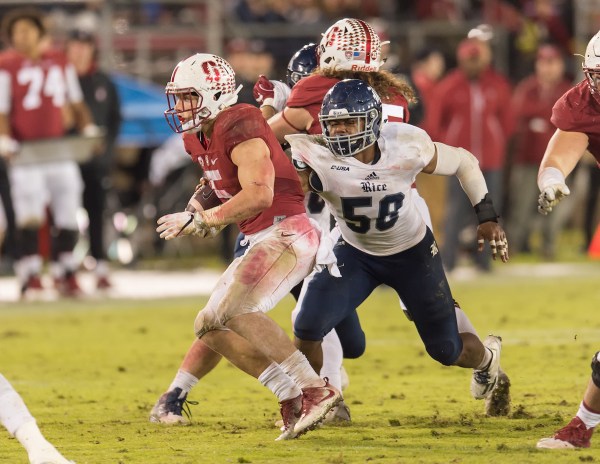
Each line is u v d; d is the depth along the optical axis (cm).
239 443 2081
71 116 4678
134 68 5891
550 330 3712
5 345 3553
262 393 2725
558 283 5031
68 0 5606
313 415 2053
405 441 2075
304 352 2202
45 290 4934
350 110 2034
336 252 2223
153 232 5900
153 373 3052
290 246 2086
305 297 2184
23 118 4494
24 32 4475
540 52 5722
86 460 1944
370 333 3747
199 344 2344
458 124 5116
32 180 4528
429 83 5166
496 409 2341
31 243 4631
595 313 4106
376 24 5753
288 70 2527
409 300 2222
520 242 6094
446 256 5269
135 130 5422
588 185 6031
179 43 5953
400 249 2186
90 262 5669
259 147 2030
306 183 2131
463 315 2308
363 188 2100
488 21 6488
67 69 4581
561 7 6425
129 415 2433
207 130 2073
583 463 1841
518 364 3053
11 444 2117
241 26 5994
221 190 2105
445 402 2545
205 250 6222
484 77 5144
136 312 4294
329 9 6266
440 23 6331
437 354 2247
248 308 2055
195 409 2505
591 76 2011
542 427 2211
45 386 2844
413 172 2112
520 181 5894
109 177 4856
